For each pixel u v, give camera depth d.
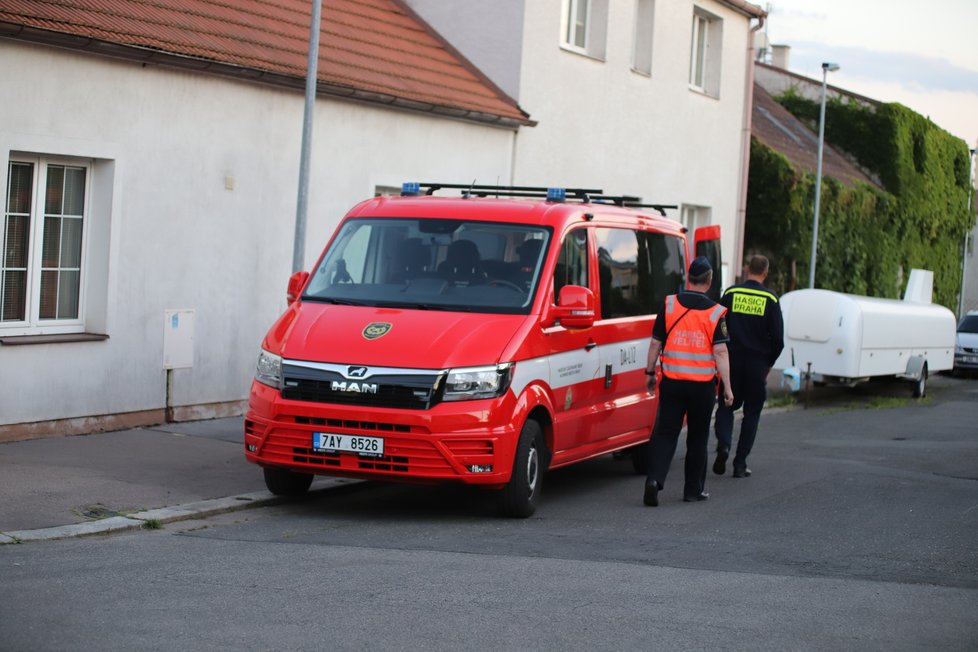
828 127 40.28
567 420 9.60
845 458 13.16
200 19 13.48
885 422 17.89
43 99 10.98
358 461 8.52
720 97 25.62
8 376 10.79
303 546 7.59
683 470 12.10
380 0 19.27
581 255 10.09
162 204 12.36
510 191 11.87
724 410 11.56
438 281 9.45
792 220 31.16
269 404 8.73
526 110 18.84
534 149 19.12
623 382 10.75
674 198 24.03
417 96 15.78
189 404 12.88
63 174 11.61
